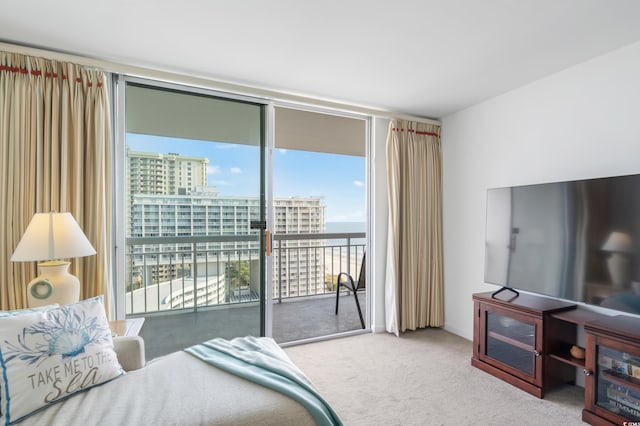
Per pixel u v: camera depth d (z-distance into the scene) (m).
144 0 1.58
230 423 1.11
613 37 1.91
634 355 1.62
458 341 3.04
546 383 2.08
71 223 1.71
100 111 2.12
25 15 1.70
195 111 2.59
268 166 2.81
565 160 2.33
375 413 1.92
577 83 2.26
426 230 3.33
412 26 1.80
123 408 1.15
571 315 2.06
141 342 1.59
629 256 1.79
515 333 2.27
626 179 1.81
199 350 1.66
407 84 2.60
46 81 2.01
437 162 3.40
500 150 2.81
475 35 1.89
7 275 1.88
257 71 2.38
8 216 1.88
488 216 2.66
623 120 2.02
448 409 1.96
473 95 2.83
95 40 1.96
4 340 1.15
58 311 1.34
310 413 1.22
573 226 2.05
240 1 1.59
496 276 2.57
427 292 3.35
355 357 2.70
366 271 3.40
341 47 2.04
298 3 1.61
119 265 2.33
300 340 3.04
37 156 1.95
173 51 2.09
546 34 1.88
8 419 1.08
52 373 1.20
